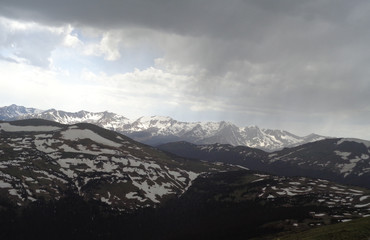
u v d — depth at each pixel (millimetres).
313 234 159250
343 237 137000
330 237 139875
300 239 148875
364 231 140750
